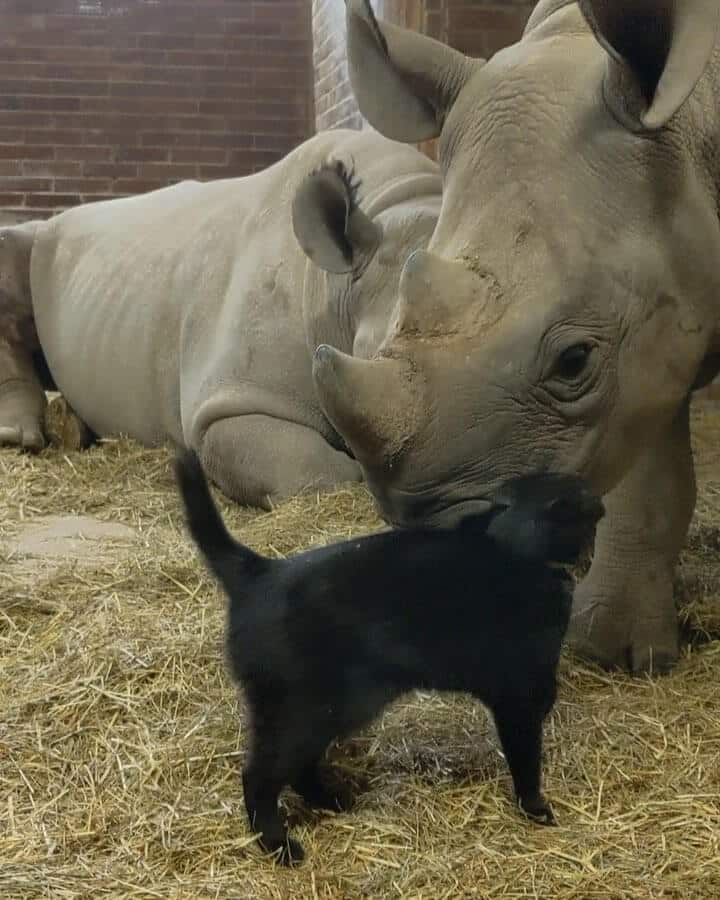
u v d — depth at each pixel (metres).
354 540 1.14
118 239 2.99
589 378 1.17
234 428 2.34
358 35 1.34
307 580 1.09
